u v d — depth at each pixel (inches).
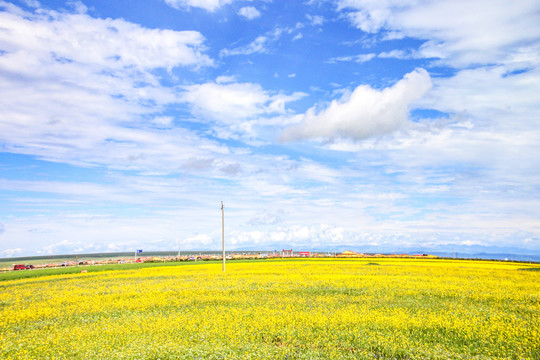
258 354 556.7
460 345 637.3
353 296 1139.3
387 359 560.1
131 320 831.7
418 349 589.6
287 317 801.6
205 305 1016.2
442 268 2288.4
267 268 2308.1
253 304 1007.0
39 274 2183.8
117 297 1187.9
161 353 565.0
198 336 677.3
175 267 2561.5
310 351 583.8
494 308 951.6
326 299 1074.1
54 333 717.9
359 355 573.9
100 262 3774.6
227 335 676.1
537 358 555.8
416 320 773.3
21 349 589.9
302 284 1430.9
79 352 583.5
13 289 1480.1
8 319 871.1
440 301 1052.5
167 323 770.8
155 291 1290.6
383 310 912.3
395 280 1556.3
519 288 1337.4
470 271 2046.0
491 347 612.7
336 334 689.0
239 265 2647.6
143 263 3213.6
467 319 802.2
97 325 788.0
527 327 734.5
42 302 1110.4
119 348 597.6
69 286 1536.7
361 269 2185.0
